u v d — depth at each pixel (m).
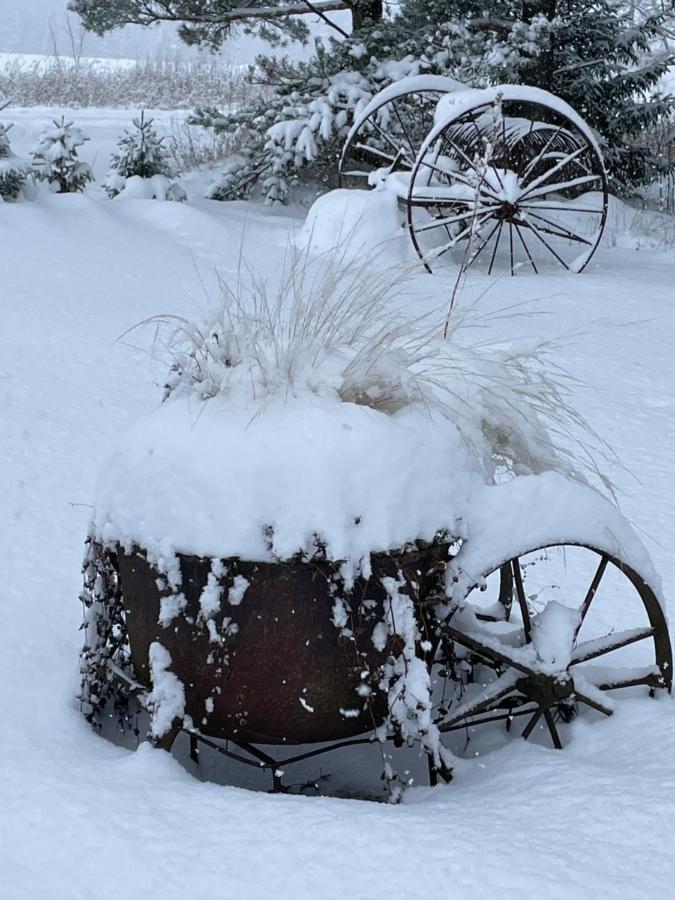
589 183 15.19
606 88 15.57
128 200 11.52
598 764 2.55
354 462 2.50
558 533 2.76
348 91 13.97
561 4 14.85
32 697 2.96
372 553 2.52
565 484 2.80
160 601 2.59
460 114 10.05
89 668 2.92
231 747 3.03
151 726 2.62
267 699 2.55
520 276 10.48
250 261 9.69
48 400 5.62
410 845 2.13
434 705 3.09
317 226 10.52
